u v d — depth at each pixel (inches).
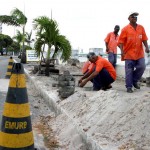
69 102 315.6
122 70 563.8
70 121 262.4
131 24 352.2
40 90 435.8
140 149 179.3
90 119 246.7
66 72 350.6
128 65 346.0
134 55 348.2
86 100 292.7
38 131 262.1
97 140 200.1
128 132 203.2
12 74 183.9
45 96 392.5
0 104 357.7
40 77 582.2
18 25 1201.4
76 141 226.4
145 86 418.0
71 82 346.6
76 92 340.8
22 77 184.5
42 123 288.4
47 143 231.9
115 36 539.8
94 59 359.9
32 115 316.5
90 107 269.1
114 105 245.3
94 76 356.2
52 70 637.9
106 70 360.2
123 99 248.2
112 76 362.6
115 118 226.5
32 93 450.3
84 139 218.7
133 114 219.5
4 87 495.8
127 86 339.3
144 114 212.4
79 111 278.4
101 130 219.9
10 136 180.5
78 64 964.6
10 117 181.0
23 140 182.2
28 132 185.0
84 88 401.7
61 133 251.8
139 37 349.1
